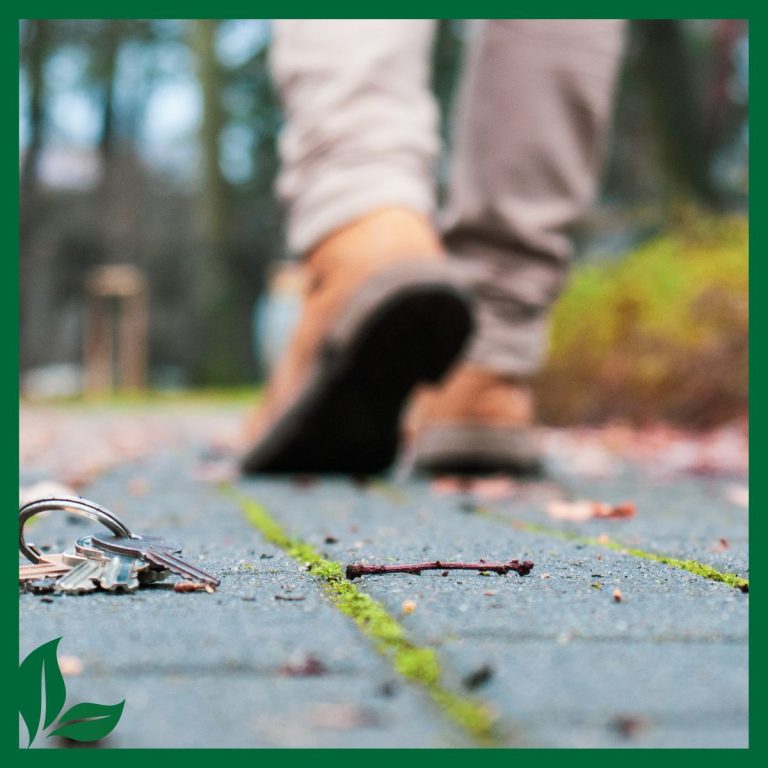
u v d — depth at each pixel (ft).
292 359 10.07
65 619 3.59
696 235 24.27
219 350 59.31
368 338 9.14
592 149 10.87
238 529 6.47
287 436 9.94
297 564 4.89
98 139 69.10
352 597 3.98
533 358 10.85
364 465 10.37
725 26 41.14
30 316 75.82
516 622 3.53
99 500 8.32
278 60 10.19
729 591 4.18
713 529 6.75
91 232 77.66
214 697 2.74
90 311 60.39
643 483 10.57
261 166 67.00
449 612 3.68
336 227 9.50
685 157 41.19
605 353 21.99
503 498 8.85
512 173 10.45
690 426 21.09
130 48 66.49
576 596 4.01
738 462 13.78
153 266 80.84
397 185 9.58
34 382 75.05
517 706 2.65
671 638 3.34
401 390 9.68
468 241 10.61
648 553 5.42
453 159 11.26
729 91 42.29
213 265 59.16
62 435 18.78
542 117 10.39
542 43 10.28
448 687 2.82
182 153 81.66
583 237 43.86
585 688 2.80
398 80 9.91
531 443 10.91
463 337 9.25
